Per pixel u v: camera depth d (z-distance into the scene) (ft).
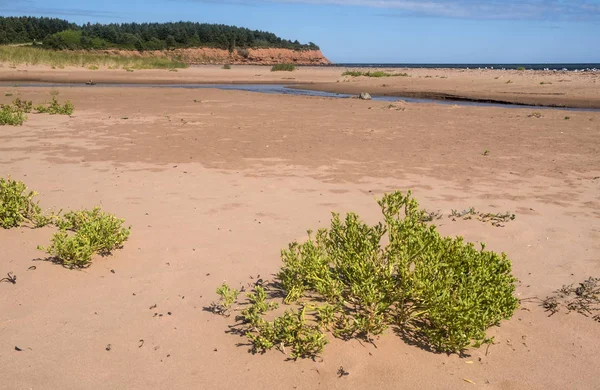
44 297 12.68
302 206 21.33
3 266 14.21
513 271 15.15
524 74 167.22
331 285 12.00
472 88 107.45
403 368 10.05
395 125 49.88
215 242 16.83
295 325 10.60
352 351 10.51
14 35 452.35
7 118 45.47
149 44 456.86
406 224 12.00
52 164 29.09
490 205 22.06
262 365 10.05
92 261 14.94
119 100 75.41
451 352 10.67
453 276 11.54
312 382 9.59
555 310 12.69
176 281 13.88
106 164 29.35
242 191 23.71
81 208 20.15
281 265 15.01
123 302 12.59
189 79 149.48
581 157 33.68
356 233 12.65
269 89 116.26
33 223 17.74
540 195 23.98
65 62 176.14
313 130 45.34
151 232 17.63
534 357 10.66
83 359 10.11
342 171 28.48
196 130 44.16
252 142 38.19
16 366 9.79
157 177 26.27
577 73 170.19
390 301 11.33
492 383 9.74
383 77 157.17
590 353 10.86
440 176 27.63
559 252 16.67
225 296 11.85
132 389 9.27
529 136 43.27
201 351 10.50
